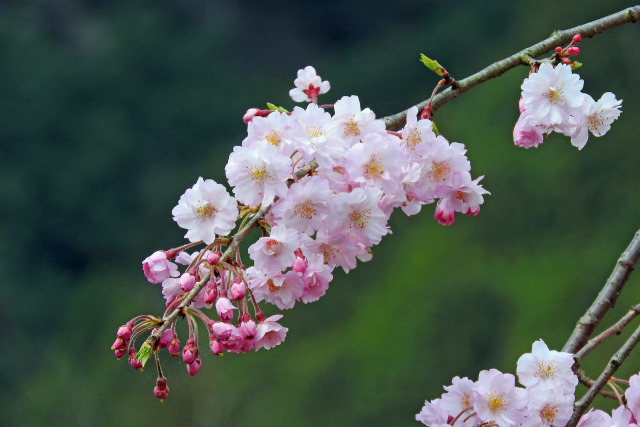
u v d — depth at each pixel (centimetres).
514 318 1745
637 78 1883
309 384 1859
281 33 3384
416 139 269
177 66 3312
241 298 241
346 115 268
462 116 2092
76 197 3062
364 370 1833
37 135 3216
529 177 1902
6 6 3559
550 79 278
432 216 2150
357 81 2989
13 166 3130
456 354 1780
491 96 2109
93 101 3275
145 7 3594
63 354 2380
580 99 277
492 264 1861
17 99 3272
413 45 2961
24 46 3400
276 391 1866
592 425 272
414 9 3216
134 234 2992
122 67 3397
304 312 2103
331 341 1967
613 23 292
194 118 3275
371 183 262
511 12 2686
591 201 1812
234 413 1822
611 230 1748
